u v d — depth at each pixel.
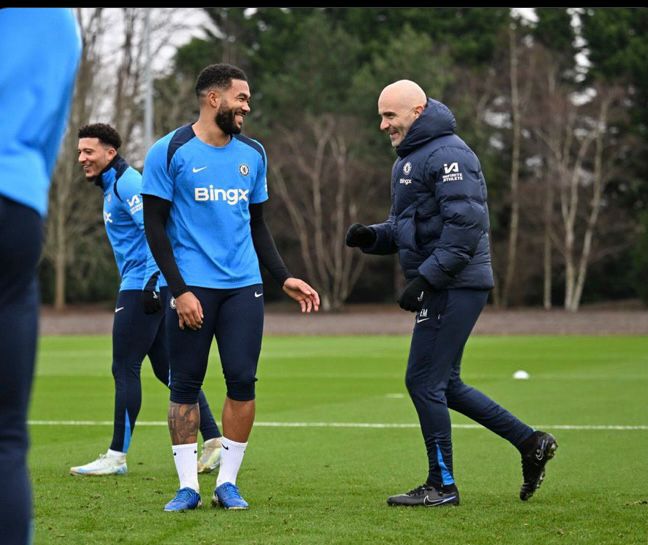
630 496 10.38
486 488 11.01
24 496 4.80
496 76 93.62
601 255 89.06
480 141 91.94
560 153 89.44
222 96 9.72
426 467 12.52
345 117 91.00
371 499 10.27
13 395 4.81
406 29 95.06
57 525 8.81
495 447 14.23
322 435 15.66
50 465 12.74
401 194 10.30
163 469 12.45
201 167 9.73
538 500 10.17
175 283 9.61
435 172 9.95
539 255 91.81
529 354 35.78
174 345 9.81
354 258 96.19
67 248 84.69
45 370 29.61
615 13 97.62
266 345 42.91
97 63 79.75
